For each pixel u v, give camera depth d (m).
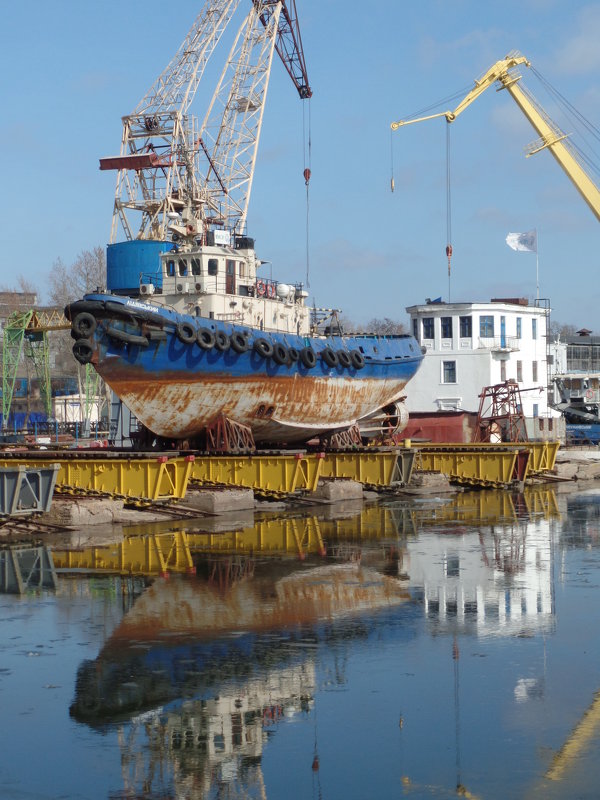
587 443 76.25
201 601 19.39
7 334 78.44
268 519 32.47
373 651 15.94
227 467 36.78
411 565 23.59
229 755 11.82
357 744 12.12
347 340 47.12
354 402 47.88
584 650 15.95
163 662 15.30
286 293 46.56
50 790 10.94
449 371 69.31
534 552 25.66
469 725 12.66
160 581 21.34
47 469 28.34
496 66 65.75
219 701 13.58
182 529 29.66
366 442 51.16
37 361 88.56
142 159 59.22
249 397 40.31
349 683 14.32
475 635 16.92
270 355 40.00
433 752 11.84
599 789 10.86
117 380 36.25
